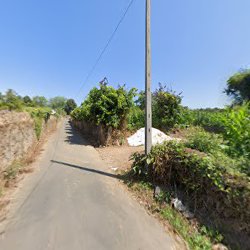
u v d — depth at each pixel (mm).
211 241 2498
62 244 2324
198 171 3100
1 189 3738
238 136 4035
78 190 3988
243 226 2457
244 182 2502
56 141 10766
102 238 2475
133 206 3387
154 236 2572
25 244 2299
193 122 13938
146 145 4289
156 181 3996
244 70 16016
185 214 3021
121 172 5188
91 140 11500
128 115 10383
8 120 4723
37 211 3076
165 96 12609
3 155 4195
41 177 4719
